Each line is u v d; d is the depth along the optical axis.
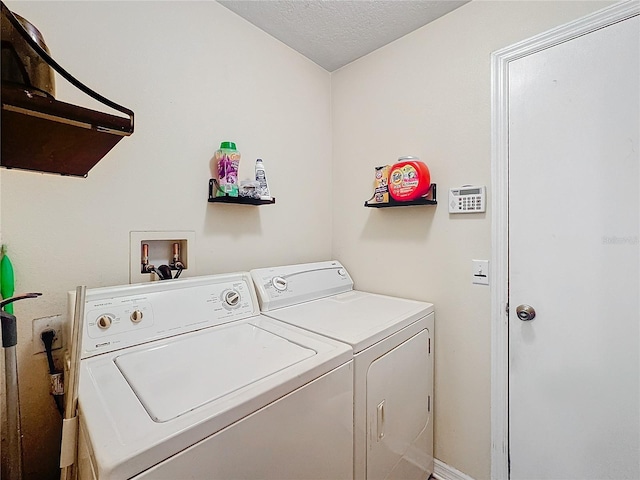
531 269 1.32
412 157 1.61
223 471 0.67
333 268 1.91
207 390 0.76
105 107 1.16
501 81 1.39
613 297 1.15
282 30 1.71
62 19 1.07
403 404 1.32
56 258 1.07
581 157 1.21
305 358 0.94
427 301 1.65
